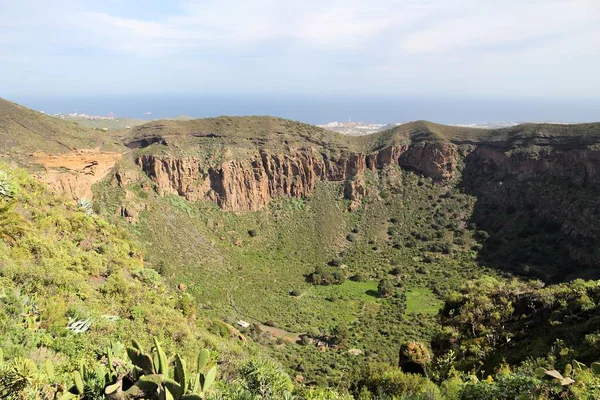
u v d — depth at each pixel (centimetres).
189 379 747
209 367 1423
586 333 1667
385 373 1955
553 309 2075
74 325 1478
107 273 2544
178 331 2033
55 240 2520
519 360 1773
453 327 2295
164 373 740
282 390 1244
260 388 1198
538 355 1661
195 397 676
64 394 749
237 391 1066
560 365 1412
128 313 2052
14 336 1182
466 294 2559
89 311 1698
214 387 1119
